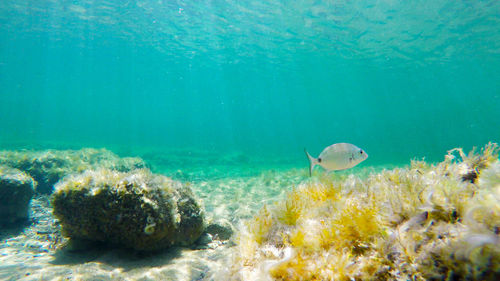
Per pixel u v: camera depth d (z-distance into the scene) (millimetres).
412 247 1625
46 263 3420
